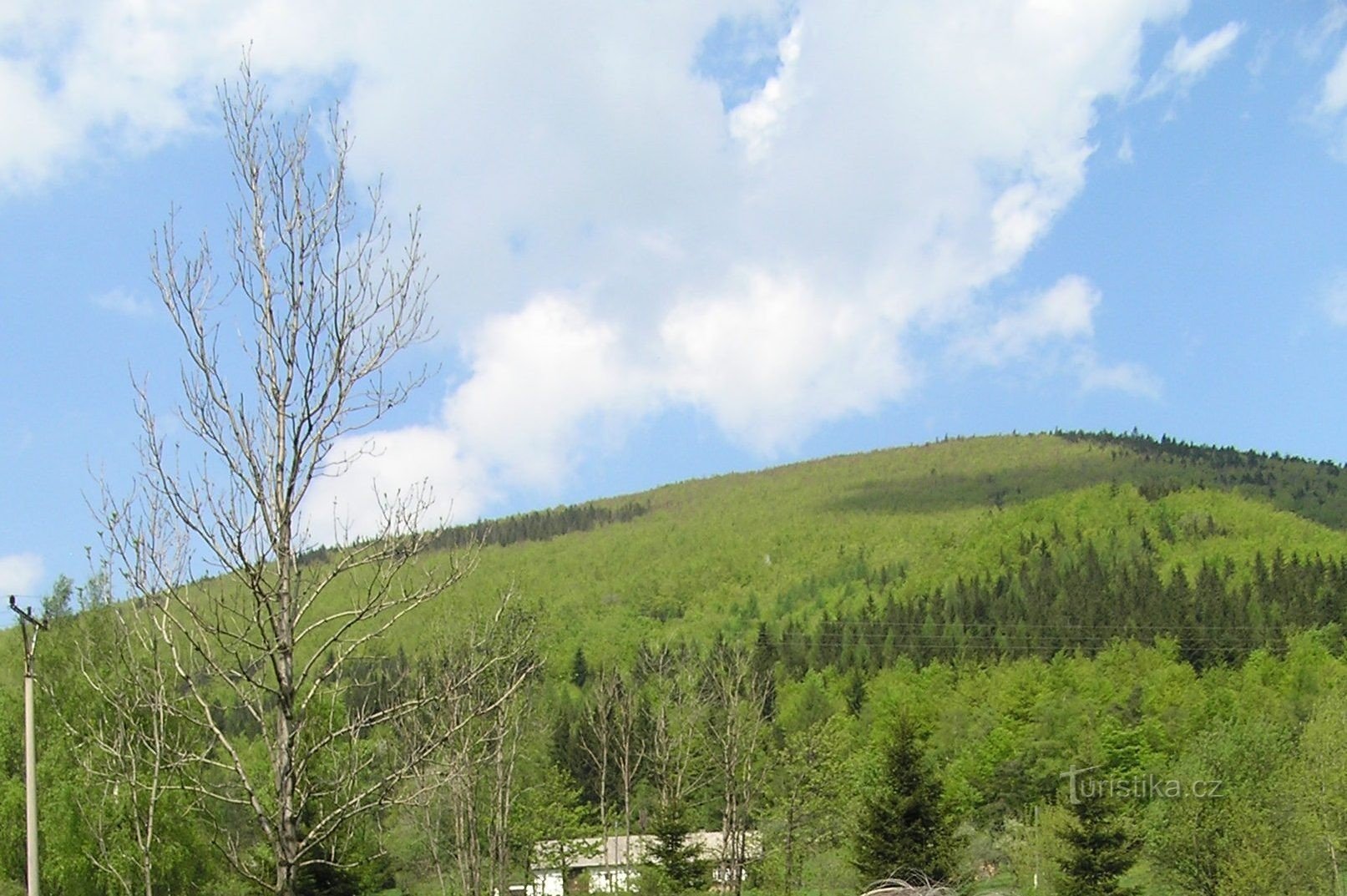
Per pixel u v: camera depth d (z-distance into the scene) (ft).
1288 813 172.24
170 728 60.13
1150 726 290.56
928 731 293.02
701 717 182.29
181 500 43.11
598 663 370.53
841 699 351.46
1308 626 379.55
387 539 45.70
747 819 181.57
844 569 595.88
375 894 149.07
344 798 47.80
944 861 163.43
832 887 184.65
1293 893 165.07
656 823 180.24
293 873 42.14
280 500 43.98
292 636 43.14
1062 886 171.94
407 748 61.36
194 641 43.55
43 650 122.21
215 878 119.55
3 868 120.37
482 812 135.95
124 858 102.17
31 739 80.07
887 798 168.25
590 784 237.86
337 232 47.37
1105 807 173.99
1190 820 173.17
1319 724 192.75
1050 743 276.00
